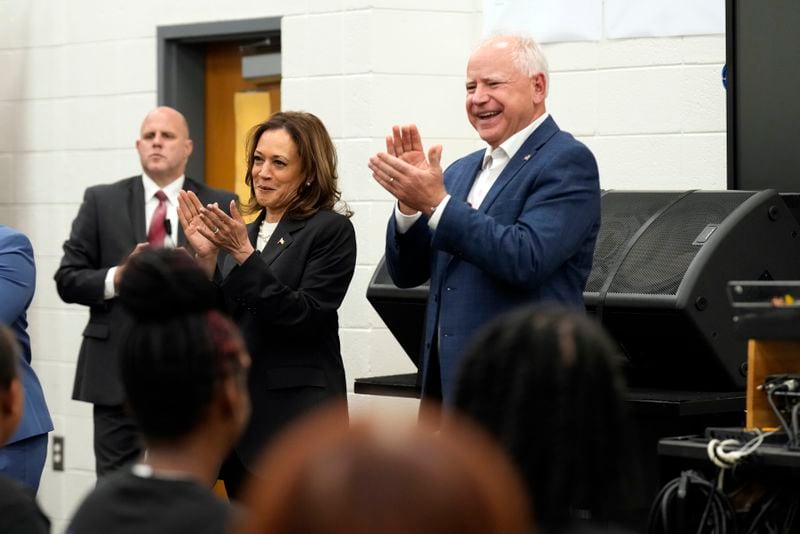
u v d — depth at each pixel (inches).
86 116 271.6
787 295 123.6
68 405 271.6
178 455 82.4
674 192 177.2
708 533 126.3
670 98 209.9
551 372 70.6
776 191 174.6
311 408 167.9
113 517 77.2
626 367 168.9
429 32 228.5
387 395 185.6
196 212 168.6
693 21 207.6
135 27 266.1
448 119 229.5
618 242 170.2
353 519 43.1
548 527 69.6
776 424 131.8
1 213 281.1
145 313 82.2
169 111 222.4
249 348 168.6
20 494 93.9
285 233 173.3
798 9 186.5
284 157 174.1
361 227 227.8
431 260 156.3
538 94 153.0
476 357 73.0
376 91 226.8
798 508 133.8
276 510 43.8
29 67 278.2
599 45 215.3
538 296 146.6
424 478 43.5
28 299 164.6
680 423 153.6
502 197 149.2
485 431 71.4
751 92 191.0
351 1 229.5
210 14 255.3
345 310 228.1
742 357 162.9
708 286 159.9
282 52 238.2
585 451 69.9
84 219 220.4
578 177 147.6
